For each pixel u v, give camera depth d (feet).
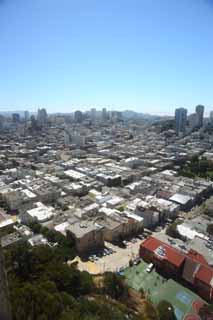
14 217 402.11
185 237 329.52
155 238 306.14
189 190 500.33
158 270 277.03
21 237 307.37
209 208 425.69
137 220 362.12
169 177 593.83
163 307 212.43
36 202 432.25
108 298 215.10
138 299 230.48
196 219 389.19
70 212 400.06
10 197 435.53
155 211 394.52
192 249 287.28
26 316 149.38
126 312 198.18
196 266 257.14
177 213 421.59
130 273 272.31
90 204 434.30
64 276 210.59
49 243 305.53
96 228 323.37
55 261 229.04
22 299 157.69
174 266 265.13
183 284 256.52
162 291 246.06
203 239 313.12
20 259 215.51
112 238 336.08
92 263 290.76
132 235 356.59
